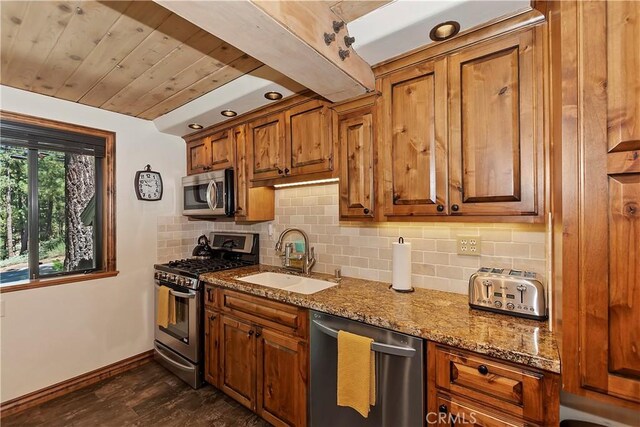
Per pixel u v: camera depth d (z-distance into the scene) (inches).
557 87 39.2
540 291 51.1
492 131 52.2
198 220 127.3
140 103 97.6
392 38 55.4
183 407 84.7
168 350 104.4
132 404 86.1
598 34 34.3
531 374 39.9
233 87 83.5
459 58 55.4
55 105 92.2
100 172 103.6
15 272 87.8
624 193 33.4
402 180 62.9
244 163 98.3
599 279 34.8
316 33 50.9
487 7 47.1
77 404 86.0
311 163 79.5
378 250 81.5
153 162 114.2
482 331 47.0
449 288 69.7
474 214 54.3
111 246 103.3
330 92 66.9
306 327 65.7
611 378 34.2
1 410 80.7
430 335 47.3
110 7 52.6
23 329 85.2
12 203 87.6
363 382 53.7
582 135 35.3
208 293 91.7
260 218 101.7
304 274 91.2
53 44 63.7
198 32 60.4
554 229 43.1
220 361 87.2
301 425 66.6
